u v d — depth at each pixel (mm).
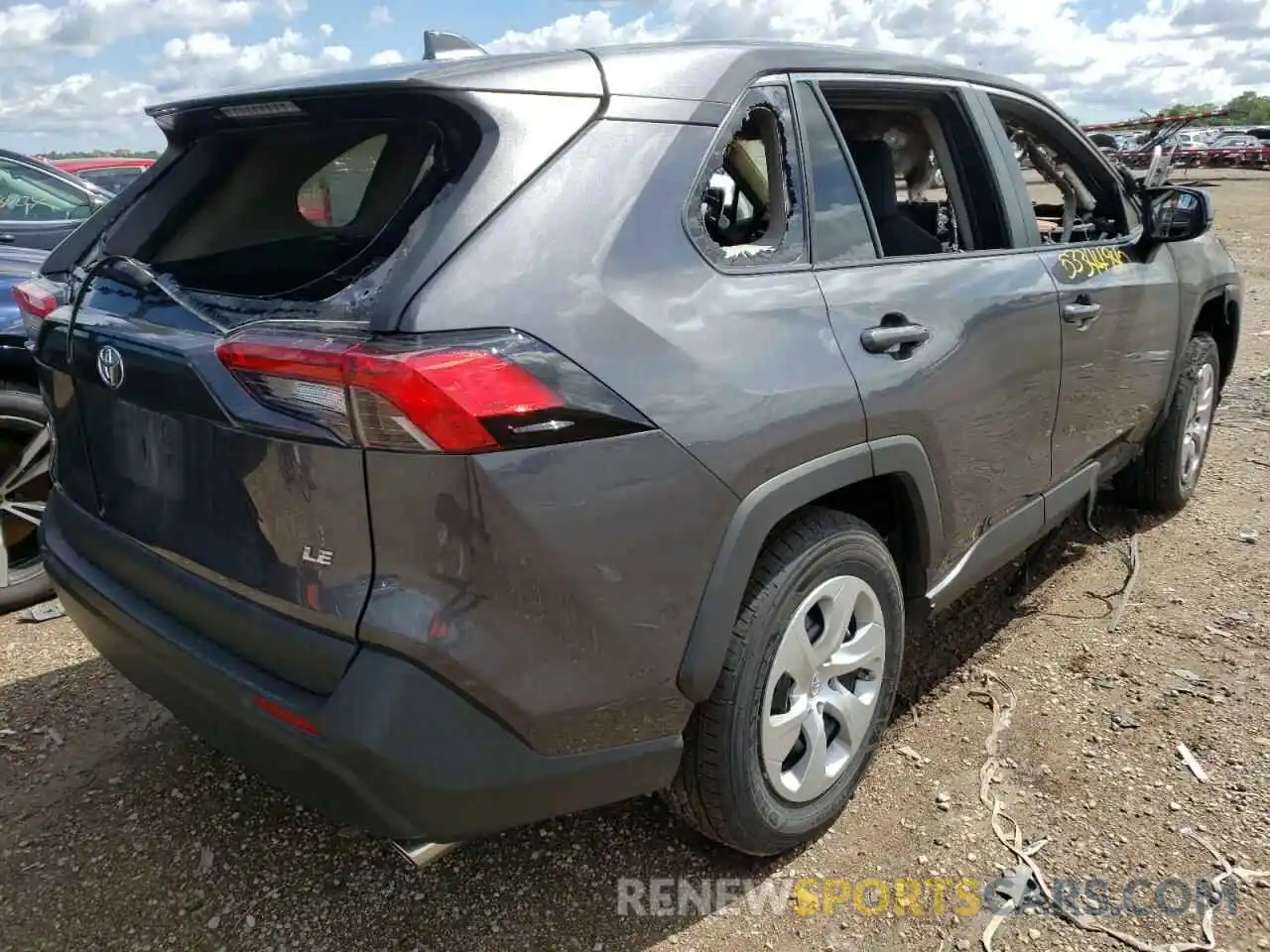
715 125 2121
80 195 6617
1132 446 3895
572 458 1728
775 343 2078
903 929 2172
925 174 3316
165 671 2062
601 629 1814
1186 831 2422
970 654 3312
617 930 2199
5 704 3164
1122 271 3420
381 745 1667
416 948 2166
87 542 2344
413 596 1677
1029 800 2559
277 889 2350
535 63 1963
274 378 1689
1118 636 3373
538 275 1762
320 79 2057
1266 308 9117
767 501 2020
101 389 2174
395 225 1809
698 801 2146
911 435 2396
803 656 2242
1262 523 4293
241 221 2541
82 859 2459
